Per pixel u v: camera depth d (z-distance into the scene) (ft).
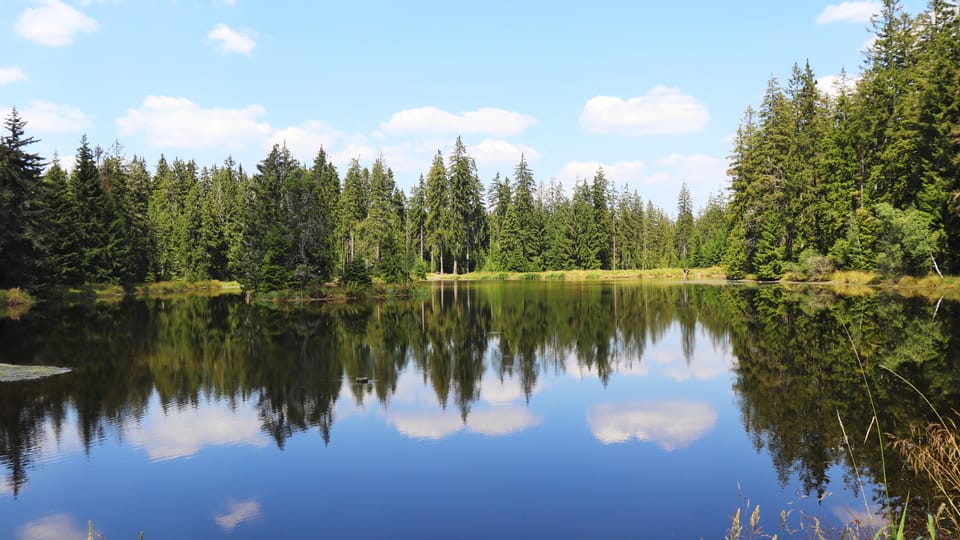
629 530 19.15
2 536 19.57
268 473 24.89
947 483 21.45
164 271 201.16
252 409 35.32
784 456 25.67
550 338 64.95
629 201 307.17
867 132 127.85
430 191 241.14
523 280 227.61
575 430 30.60
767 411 32.91
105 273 164.04
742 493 21.95
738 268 174.70
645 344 59.26
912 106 107.96
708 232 295.48
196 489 23.26
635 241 281.95
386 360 52.08
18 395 39.19
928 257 104.17
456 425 31.73
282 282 135.03
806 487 22.22
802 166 147.95
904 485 21.81
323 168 225.35
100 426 31.94
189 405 36.37
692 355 52.26
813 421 30.66
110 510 21.48
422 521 20.11
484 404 36.35
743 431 29.48
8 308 113.80
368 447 28.14
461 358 52.90
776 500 21.24
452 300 123.44
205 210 209.26
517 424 31.83
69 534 19.61
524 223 257.96
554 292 144.46
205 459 26.68
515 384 42.04
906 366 42.73
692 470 24.44
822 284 129.49
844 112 140.56
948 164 100.01
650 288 154.20
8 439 29.86
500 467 25.27
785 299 98.22
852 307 79.92
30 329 77.20
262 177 156.25
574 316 86.99
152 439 29.63
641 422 31.76
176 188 246.06
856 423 29.86
